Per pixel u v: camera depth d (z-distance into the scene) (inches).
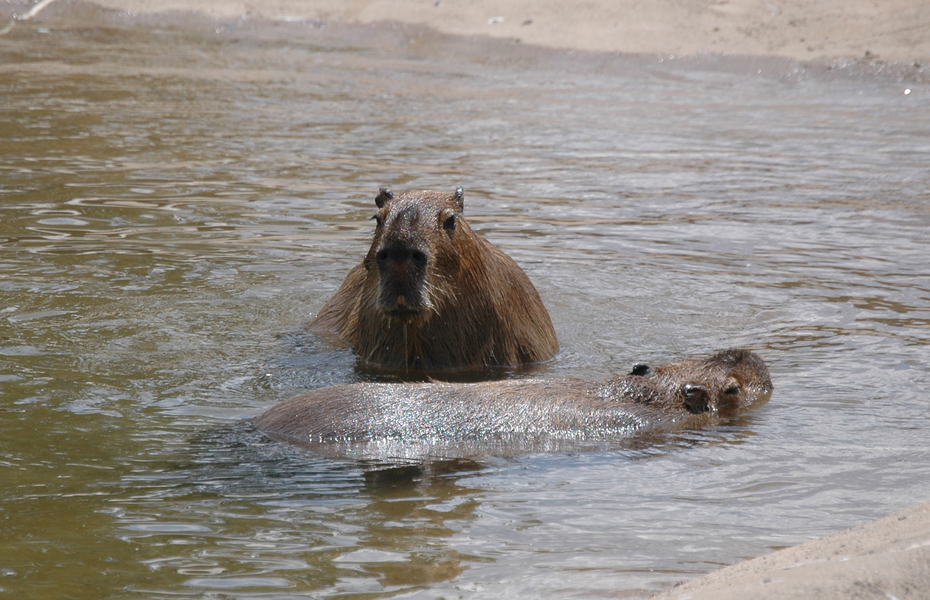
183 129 964.0
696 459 324.8
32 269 534.3
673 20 1471.5
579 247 614.2
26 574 236.8
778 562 217.5
